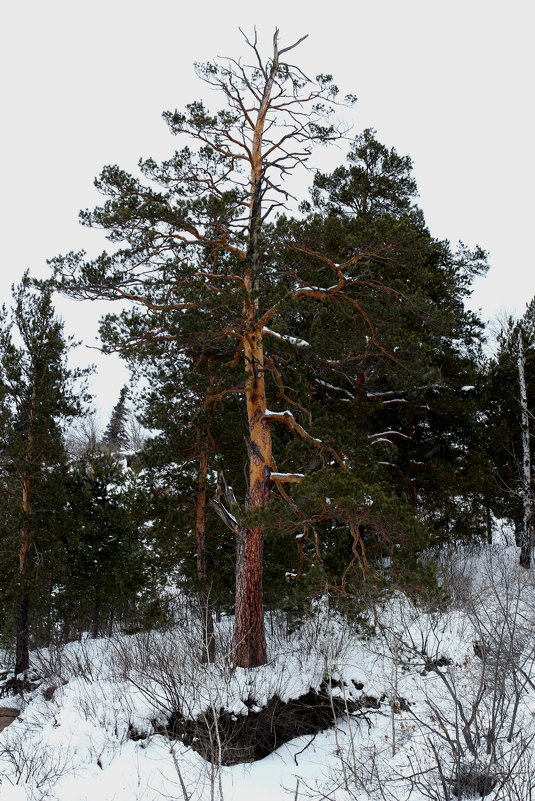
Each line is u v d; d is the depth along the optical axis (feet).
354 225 44.73
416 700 40.78
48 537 66.23
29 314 68.95
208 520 57.88
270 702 40.88
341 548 51.67
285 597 51.03
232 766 37.81
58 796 33.68
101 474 80.79
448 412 63.41
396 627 48.49
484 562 70.79
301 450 50.57
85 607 77.25
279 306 43.96
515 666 31.81
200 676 37.83
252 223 47.70
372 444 54.85
